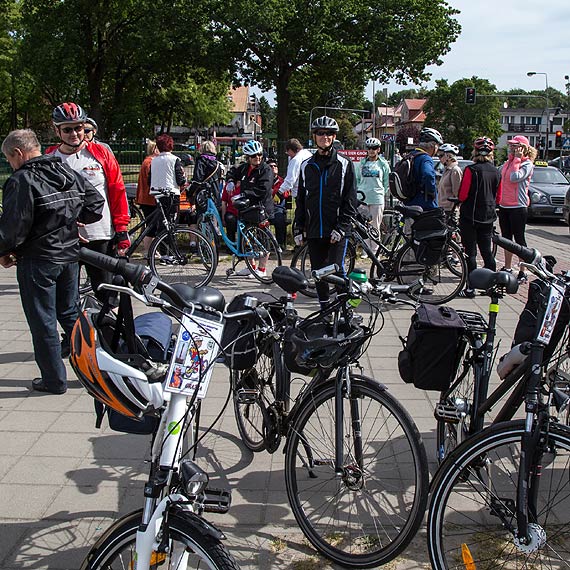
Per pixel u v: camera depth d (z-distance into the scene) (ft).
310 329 10.56
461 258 26.30
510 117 410.93
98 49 106.22
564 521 10.23
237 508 11.69
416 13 75.87
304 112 197.67
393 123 370.53
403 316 23.81
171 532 7.16
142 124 118.32
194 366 7.63
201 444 14.11
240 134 181.88
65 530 10.93
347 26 76.02
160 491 7.44
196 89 137.49
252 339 11.82
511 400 10.55
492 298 11.20
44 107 149.38
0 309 24.54
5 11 123.03
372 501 10.77
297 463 10.78
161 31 78.18
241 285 28.99
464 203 26.14
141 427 9.00
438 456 12.23
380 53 75.92
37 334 15.94
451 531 10.26
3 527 10.99
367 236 26.35
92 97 109.40
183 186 33.27
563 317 10.43
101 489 12.20
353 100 201.77
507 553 9.76
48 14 101.76
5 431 14.51
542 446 8.32
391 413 9.84
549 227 57.36
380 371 18.37
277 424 12.05
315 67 81.46
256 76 81.46
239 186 30.83
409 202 27.30
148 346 9.18
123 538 7.47
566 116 329.72
